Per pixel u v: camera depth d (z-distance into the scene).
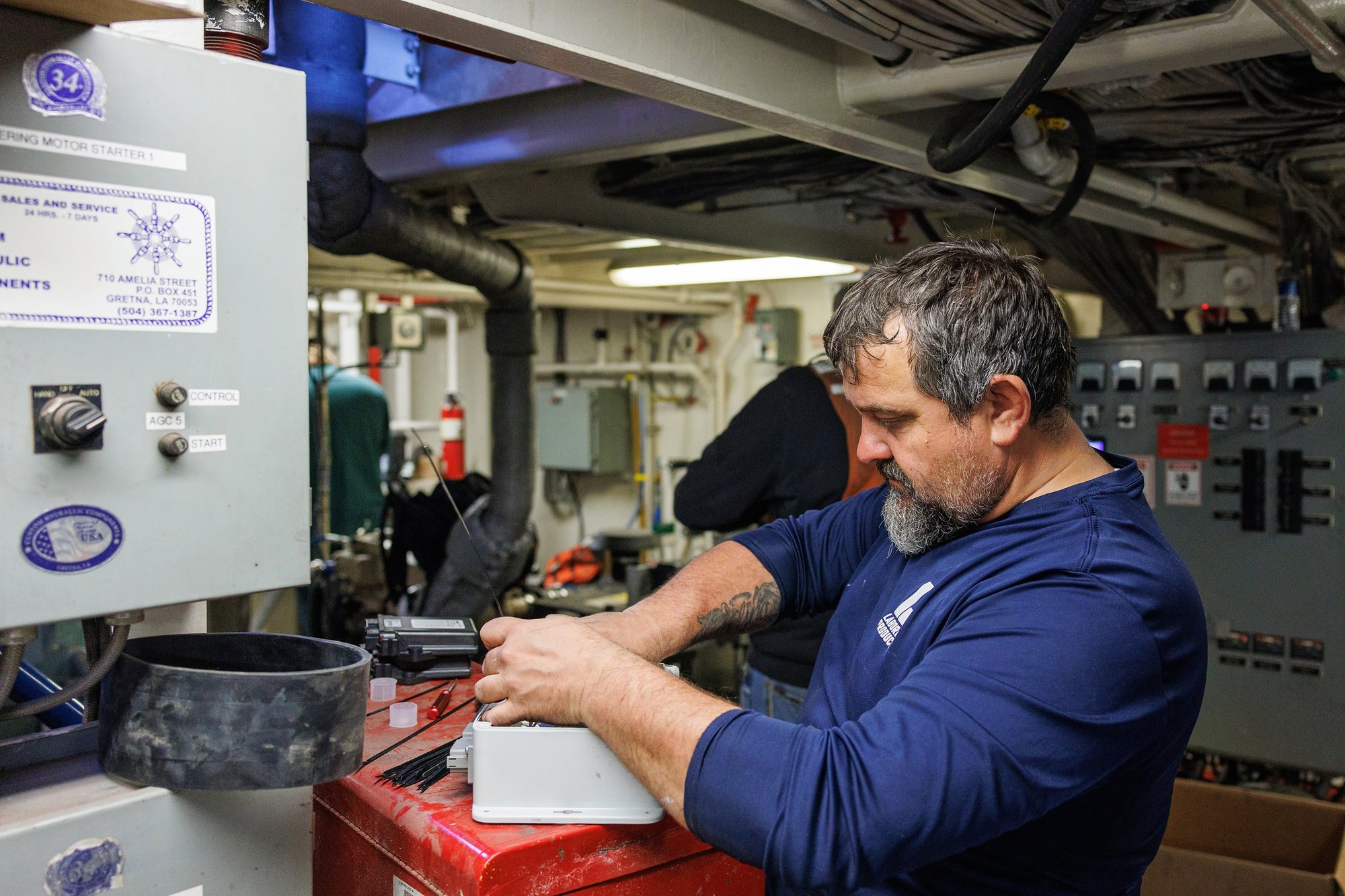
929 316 0.91
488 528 3.16
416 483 5.21
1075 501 0.95
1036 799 0.80
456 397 4.78
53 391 0.69
